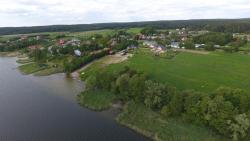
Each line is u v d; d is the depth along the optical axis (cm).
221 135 7244
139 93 9419
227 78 11750
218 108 7375
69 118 9194
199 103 7825
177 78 12025
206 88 10406
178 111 8256
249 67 13962
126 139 7700
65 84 13575
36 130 8331
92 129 8338
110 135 7950
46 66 17812
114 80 11031
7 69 18112
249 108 7506
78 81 14125
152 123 8281
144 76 11050
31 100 11069
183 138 7431
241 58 16625
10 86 13350
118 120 8850
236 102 7769
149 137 7800
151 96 9031
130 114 8981
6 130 8369
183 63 15412
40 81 14350
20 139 7812
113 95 10494
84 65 17200
